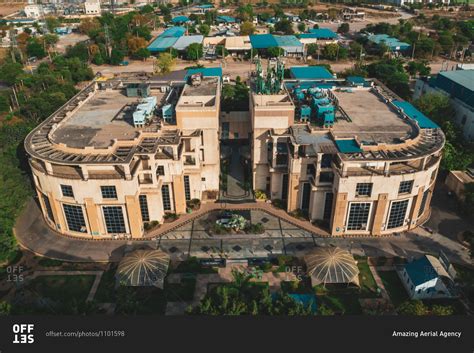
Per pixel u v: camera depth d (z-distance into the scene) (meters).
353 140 71.69
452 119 100.88
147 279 58.72
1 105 122.62
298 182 74.81
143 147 70.69
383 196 67.81
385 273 64.00
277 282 62.25
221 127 98.50
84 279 63.28
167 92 99.56
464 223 76.19
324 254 61.66
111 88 101.06
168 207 79.00
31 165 69.81
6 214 70.19
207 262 65.56
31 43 194.75
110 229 71.75
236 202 82.19
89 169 68.25
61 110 88.06
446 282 59.72
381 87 107.19
